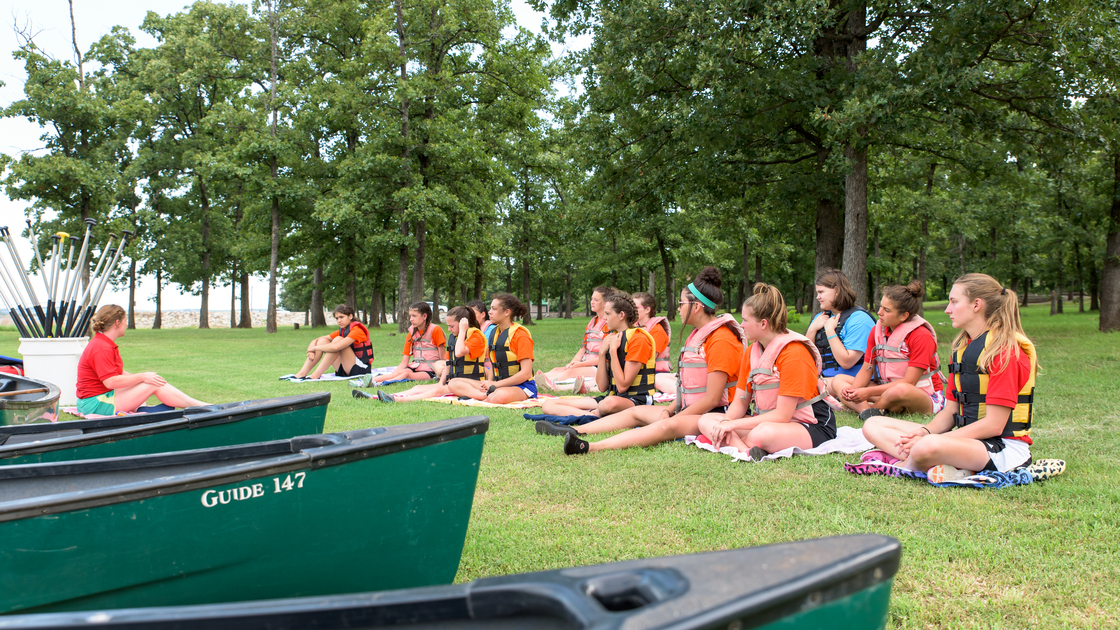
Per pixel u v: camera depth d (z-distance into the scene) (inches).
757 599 40.9
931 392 244.4
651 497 149.7
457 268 1296.8
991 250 1223.5
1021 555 111.9
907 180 741.3
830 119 456.8
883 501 141.1
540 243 1378.0
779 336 183.0
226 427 145.2
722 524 131.0
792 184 600.4
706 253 1254.3
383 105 931.3
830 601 45.0
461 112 974.4
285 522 88.6
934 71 449.7
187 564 83.2
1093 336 582.9
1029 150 572.7
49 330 344.8
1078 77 521.7
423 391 313.9
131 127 1310.3
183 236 1448.1
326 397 163.3
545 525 134.2
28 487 98.4
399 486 96.7
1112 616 92.3
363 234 1083.3
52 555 75.6
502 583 49.4
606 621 39.0
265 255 1213.1
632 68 540.7
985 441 152.3
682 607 40.0
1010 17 460.8
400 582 99.9
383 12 916.0
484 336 323.0
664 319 318.7
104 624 47.0
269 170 1122.7
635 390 235.6
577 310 3083.2
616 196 648.4
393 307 2716.5
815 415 187.6
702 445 192.1
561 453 193.6
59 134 1246.9
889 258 1350.9
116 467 103.0
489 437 217.9
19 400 203.6
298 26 1144.2
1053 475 154.7
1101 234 1008.2
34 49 1202.6
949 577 105.3
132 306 1493.6
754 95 505.7
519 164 1101.1
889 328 244.4
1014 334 149.2
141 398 240.2
